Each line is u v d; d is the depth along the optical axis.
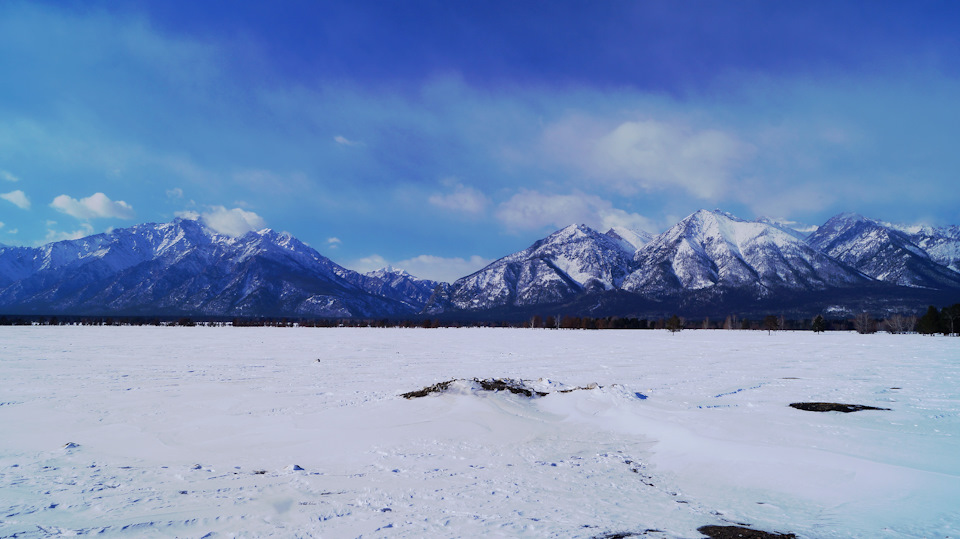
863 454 12.77
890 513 9.15
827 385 26.22
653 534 8.43
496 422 17.22
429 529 8.53
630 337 86.44
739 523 8.95
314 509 9.45
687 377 29.97
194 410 19.23
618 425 17.02
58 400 20.89
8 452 13.47
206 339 65.19
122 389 23.81
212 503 9.70
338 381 27.17
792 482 10.98
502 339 76.12
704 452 13.44
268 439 15.20
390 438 15.35
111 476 11.48
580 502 10.05
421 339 73.31
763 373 32.16
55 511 9.20
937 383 26.81
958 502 9.50
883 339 77.62
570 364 38.00
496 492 10.60
